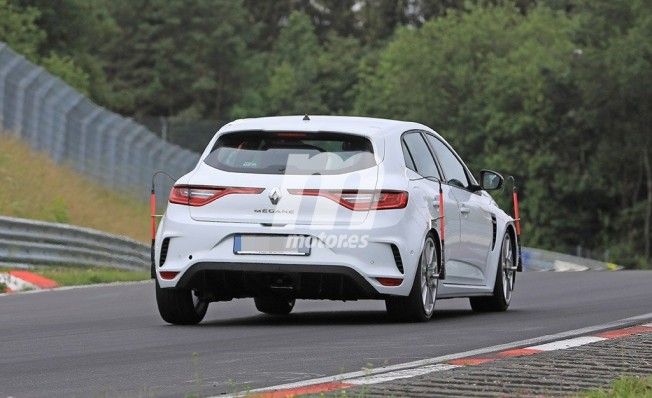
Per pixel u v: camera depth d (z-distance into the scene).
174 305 41.44
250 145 41.50
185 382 27.05
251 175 40.66
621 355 30.92
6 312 48.22
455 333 37.59
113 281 73.56
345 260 40.03
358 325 40.78
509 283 49.00
